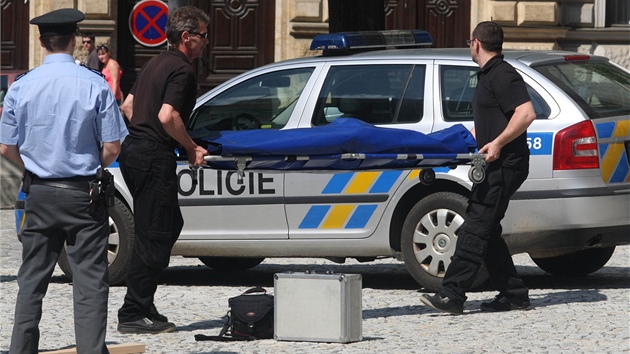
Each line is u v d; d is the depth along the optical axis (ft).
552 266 87.15
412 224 77.71
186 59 64.80
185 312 73.10
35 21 52.08
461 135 68.80
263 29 162.09
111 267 82.48
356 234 78.84
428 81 78.89
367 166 65.98
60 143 51.29
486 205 69.21
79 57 155.43
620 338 63.26
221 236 81.15
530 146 75.41
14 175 136.56
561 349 60.44
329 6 113.09
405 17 164.66
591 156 75.05
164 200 64.59
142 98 64.80
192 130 83.05
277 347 61.57
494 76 68.74
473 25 164.76
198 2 161.58
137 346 58.85
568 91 76.48
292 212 79.66
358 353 59.62
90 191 51.60
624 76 81.92
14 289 81.92
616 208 75.66
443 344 61.82
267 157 64.64
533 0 162.40
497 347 60.95
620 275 88.48
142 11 123.54
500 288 71.82
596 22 166.09
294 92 81.76
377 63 80.48
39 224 51.88
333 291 62.23
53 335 65.05
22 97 51.70
